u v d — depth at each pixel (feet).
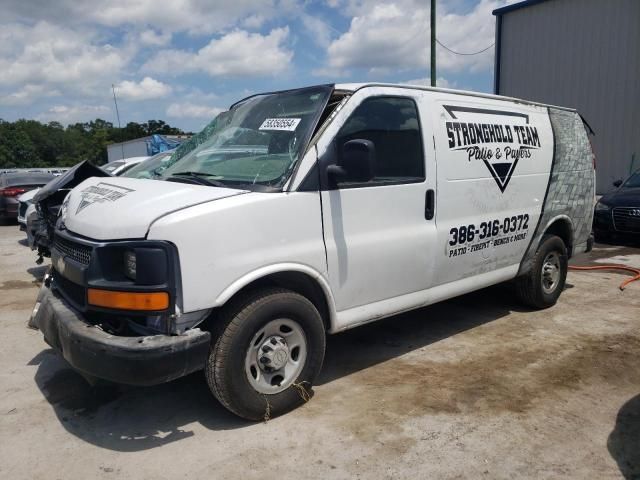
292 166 11.76
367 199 12.85
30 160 325.83
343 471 10.10
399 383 13.67
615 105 54.90
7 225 47.98
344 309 12.84
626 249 30.73
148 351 9.82
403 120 13.80
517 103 17.49
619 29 53.78
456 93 15.44
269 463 10.36
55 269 12.35
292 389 12.02
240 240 10.77
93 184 13.66
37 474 10.14
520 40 61.87
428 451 10.69
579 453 10.59
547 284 19.48
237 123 14.24
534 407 12.39
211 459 10.52
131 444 11.08
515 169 16.88
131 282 10.32
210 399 12.89
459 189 15.02
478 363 14.88
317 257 11.96
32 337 17.37
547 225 18.52
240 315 11.00
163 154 21.06
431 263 14.49
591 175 20.71
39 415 12.32
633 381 13.67
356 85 13.20
